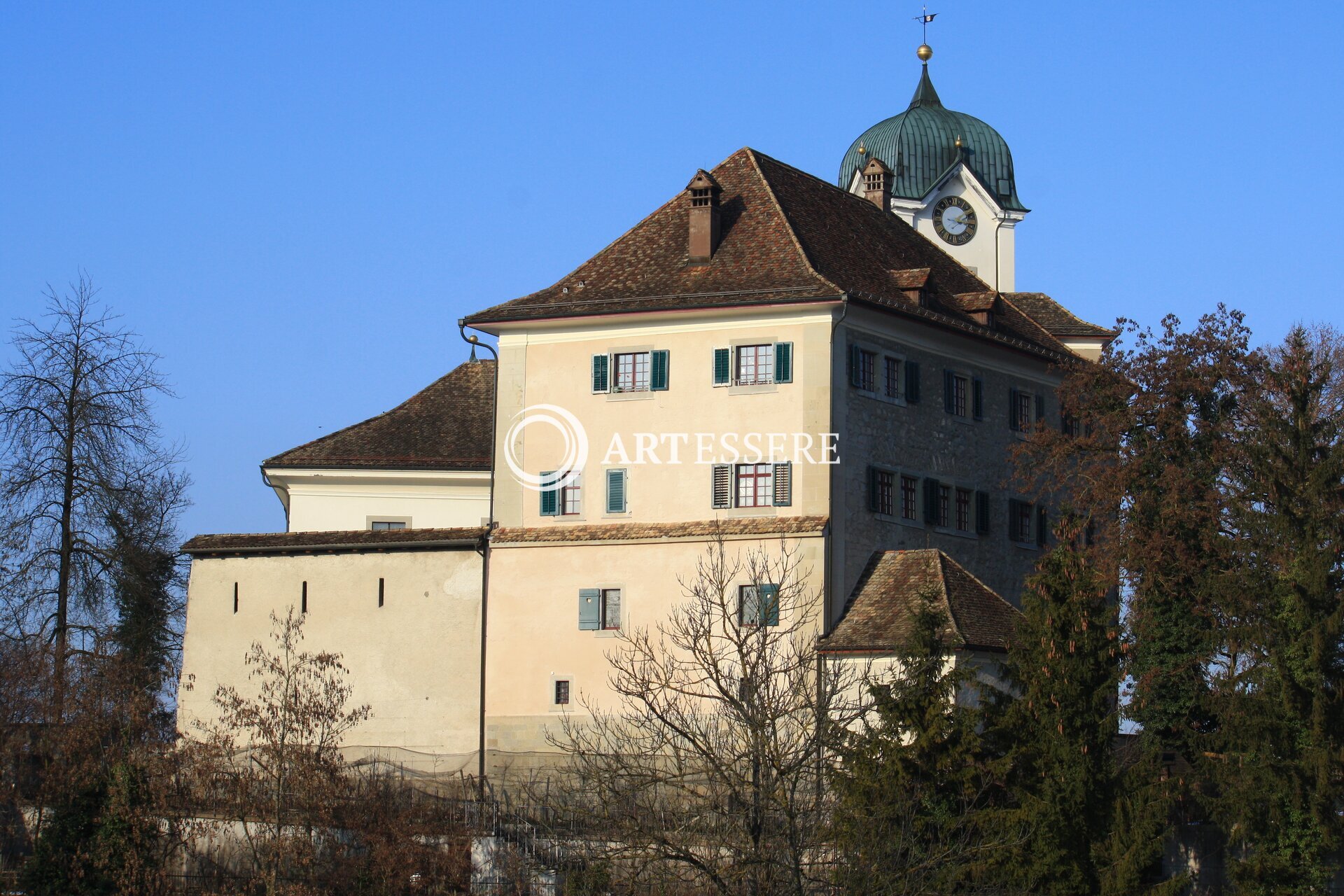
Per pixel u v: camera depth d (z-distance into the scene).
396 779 58.31
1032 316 74.31
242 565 64.56
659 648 59.12
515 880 45.44
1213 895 46.88
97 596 65.81
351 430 70.38
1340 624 48.22
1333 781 46.91
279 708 53.62
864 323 60.84
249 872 48.75
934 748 43.75
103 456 66.31
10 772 54.75
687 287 61.66
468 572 61.94
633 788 38.75
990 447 65.94
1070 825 43.91
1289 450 52.09
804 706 39.31
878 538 60.47
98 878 47.94
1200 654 56.22
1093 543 61.75
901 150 85.00
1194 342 61.53
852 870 36.84
